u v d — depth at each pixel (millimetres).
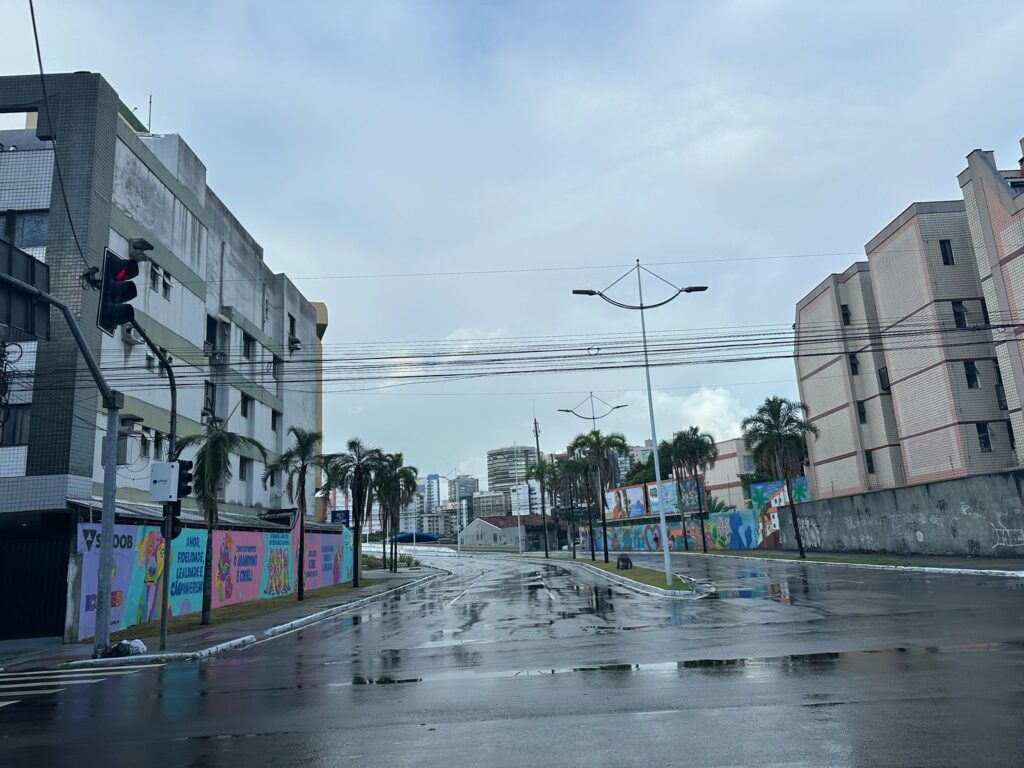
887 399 46844
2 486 21125
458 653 14180
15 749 7984
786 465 47594
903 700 8039
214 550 29125
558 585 35281
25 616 20016
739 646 12820
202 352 31797
